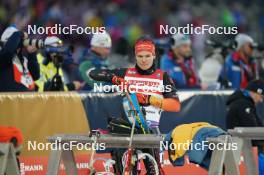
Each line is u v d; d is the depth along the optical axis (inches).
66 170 773.3
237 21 1925.4
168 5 1879.9
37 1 1599.4
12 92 890.7
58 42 986.1
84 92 920.9
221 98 987.3
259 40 1943.9
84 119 917.2
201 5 1929.1
